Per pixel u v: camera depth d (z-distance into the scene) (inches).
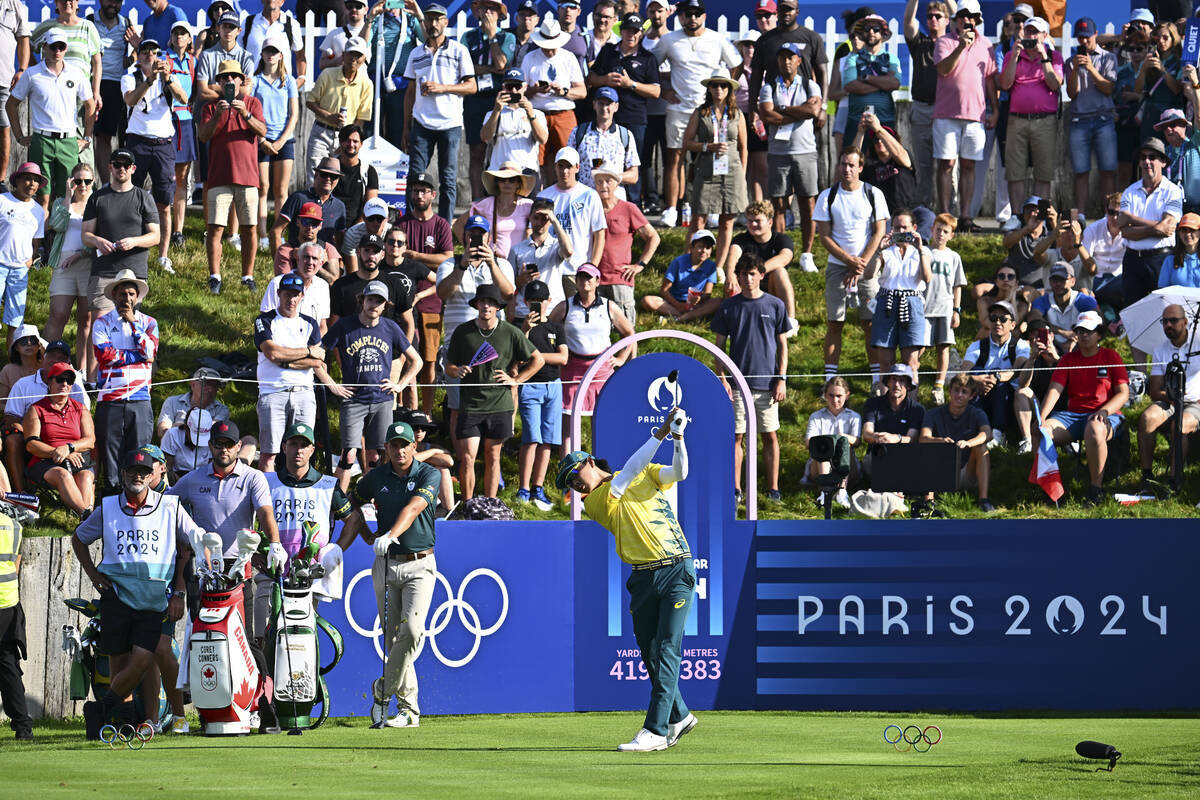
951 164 2600.9
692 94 2559.1
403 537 1337.4
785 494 2063.2
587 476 1183.6
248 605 1362.0
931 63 2632.9
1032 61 2593.5
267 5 2586.1
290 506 1422.2
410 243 2172.7
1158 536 1572.3
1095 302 2160.4
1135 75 2608.3
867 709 1565.0
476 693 1514.5
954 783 938.7
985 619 1571.1
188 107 2507.4
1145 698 1566.2
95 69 2481.5
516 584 1533.0
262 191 2524.6
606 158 2369.6
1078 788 916.0
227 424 1365.7
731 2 2913.4
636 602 1182.3
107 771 995.3
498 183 2265.0
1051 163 2596.0
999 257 2551.7
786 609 1576.0
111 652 1302.9
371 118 2564.0
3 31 2481.5
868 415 2037.4
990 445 2078.0
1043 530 1572.3
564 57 2513.5
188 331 2285.9
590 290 2023.9
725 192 2362.2
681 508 1589.6
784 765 1038.4
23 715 1278.3
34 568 1478.8
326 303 2020.2
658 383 1610.5
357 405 1877.5
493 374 1910.7
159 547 1307.8
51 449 1792.6
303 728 1306.6
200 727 1314.0
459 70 2468.0
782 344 2026.3
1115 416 2023.9
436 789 908.6
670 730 1172.5
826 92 2694.4
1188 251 2144.4
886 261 2176.4
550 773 992.9
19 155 2669.8
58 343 1854.1
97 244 2042.3
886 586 1573.6
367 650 1486.2
